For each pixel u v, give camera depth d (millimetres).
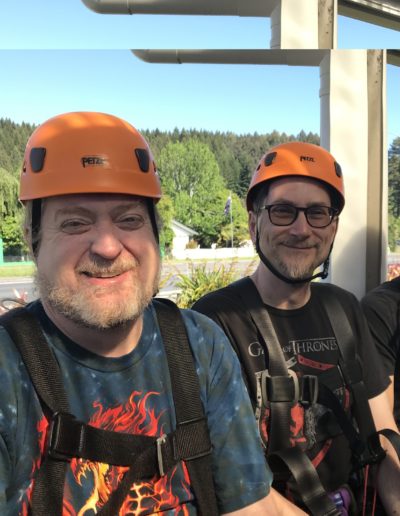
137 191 911
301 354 1531
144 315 1014
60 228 895
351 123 2629
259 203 1650
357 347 1631
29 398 875
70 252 888
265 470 1073
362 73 2619
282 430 1402
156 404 968
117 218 911
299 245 1579
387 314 1878
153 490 927
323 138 2672
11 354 888
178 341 1016
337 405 1462
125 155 916
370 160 2697
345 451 1487
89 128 907
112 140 910
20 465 859
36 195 894
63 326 930
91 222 899
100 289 892
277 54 2568
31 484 854
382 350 1873
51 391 874
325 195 1611
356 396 1517
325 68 2604
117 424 928
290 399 1422
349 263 2680
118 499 876
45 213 910
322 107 2662
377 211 2711
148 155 974
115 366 943
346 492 1461
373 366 1647
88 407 915
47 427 871
